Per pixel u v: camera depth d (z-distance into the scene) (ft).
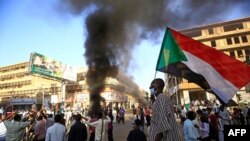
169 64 11.82
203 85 12.27
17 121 19.10
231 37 138.00
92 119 26.61
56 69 139.13
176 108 82.43
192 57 11.23
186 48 11.44
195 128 18.38
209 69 10.94
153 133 7.72
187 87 127.85
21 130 19.10
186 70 12.09
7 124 18.83
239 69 10.87
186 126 17.87
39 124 22.36
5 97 230.68
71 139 17.92
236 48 134.41
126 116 108.88
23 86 220.84
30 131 24.57
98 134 21.85
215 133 27.91
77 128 18.16
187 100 126.31
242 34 135.33
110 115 34.40
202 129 23.34
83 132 18.33
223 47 136.98
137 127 16.79
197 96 129.70
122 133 44.70
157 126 7.61
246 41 134.62
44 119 23.20
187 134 17.74
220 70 10.92
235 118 37.35
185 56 11.27
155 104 8.04
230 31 137.08
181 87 128.67
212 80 10.75
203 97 127.85
